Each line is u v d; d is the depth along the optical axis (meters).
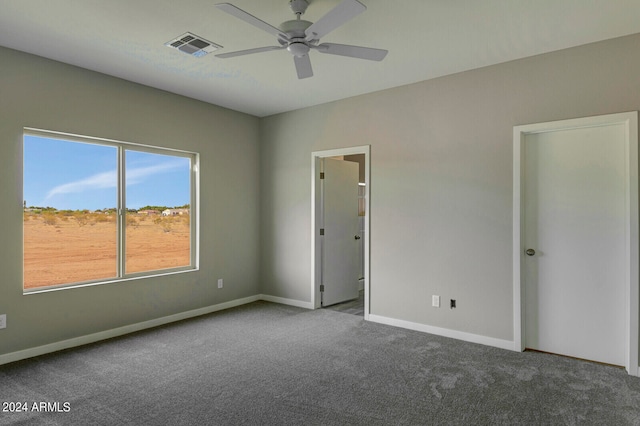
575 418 2.36
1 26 2.85
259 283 5.55
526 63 3.43
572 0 2.50
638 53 2.96
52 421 2.32
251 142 5.42
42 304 3.41
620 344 3.12
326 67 3.66
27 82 3.31
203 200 4.77
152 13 2.67
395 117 4.23
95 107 3.74
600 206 3.19
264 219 5.50
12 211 3.24
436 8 2.60
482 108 3.66
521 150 3.46
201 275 4.74
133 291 4.06
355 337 3.85
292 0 2.46
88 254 3.81
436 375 2.96
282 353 3.43
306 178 5.04
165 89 4.30
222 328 4.16
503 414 2.40
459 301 3.81
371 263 4.43
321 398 2.60
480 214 3.68
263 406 2.50
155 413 2.41
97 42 3.12
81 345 3.63
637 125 2.95
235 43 3.14
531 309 3.51
